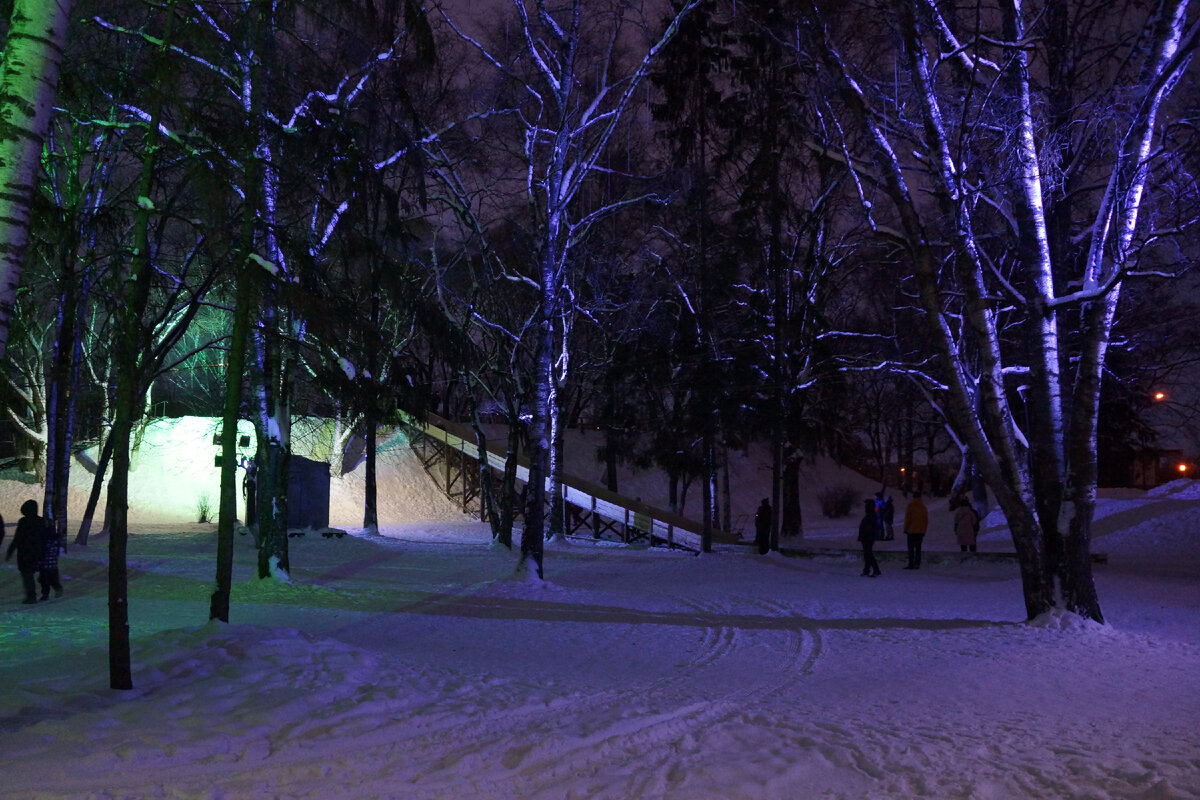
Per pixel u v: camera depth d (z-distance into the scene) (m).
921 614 14.88
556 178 19.30
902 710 7.79
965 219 13.75
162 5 9.12
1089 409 13.05
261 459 18.22
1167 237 13.29
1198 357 34.69
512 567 23.38
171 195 9.77
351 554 26.91
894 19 13.98
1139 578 20.61
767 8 16.47
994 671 9.79
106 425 31.73
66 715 6.61
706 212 30.12
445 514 41.81
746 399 31.17
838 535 40.00
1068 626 12.64
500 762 6.04
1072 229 16.70
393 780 5.59
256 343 17.77
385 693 7.82
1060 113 14.10
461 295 29.53
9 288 5.26
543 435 18.86
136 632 12.04
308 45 10.21
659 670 9.98
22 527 15.61
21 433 36.88
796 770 5.70
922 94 13.79
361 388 14.64
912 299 35.31
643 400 37.53
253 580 18.12
